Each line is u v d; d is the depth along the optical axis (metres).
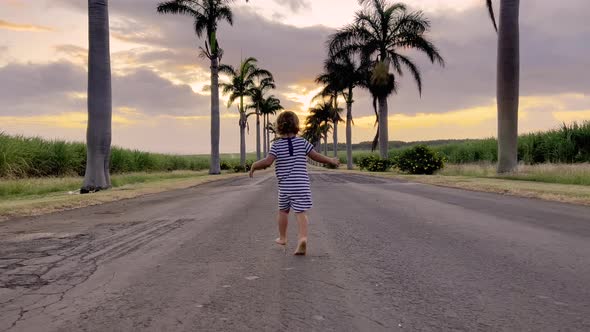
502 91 20.09
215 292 3.70
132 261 4.91
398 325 2.93
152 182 21.86
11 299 3.58
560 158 26.84
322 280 4.03
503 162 20.19
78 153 27.84
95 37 16.66
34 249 5.65
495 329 2.84
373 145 38.53
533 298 3.46
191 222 7.89
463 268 4.42
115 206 10.95
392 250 5.29
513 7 19.88
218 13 35.41
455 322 2.97
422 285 3.85
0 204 11.23
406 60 36.12
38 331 2.89
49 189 17.16
